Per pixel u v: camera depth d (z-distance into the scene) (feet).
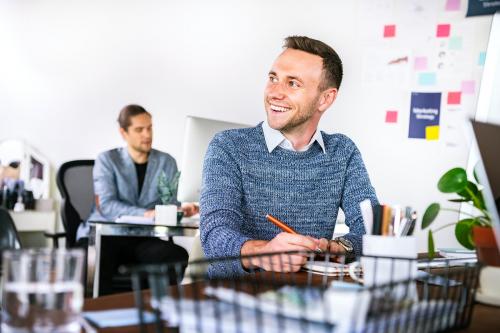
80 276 2.27
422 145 14.15
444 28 13.94
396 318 2.22
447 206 13.82
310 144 6.65
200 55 16.15
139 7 16.43
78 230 14.64
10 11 16.83
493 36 6.99
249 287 3.56
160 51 16.37
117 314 2.79
